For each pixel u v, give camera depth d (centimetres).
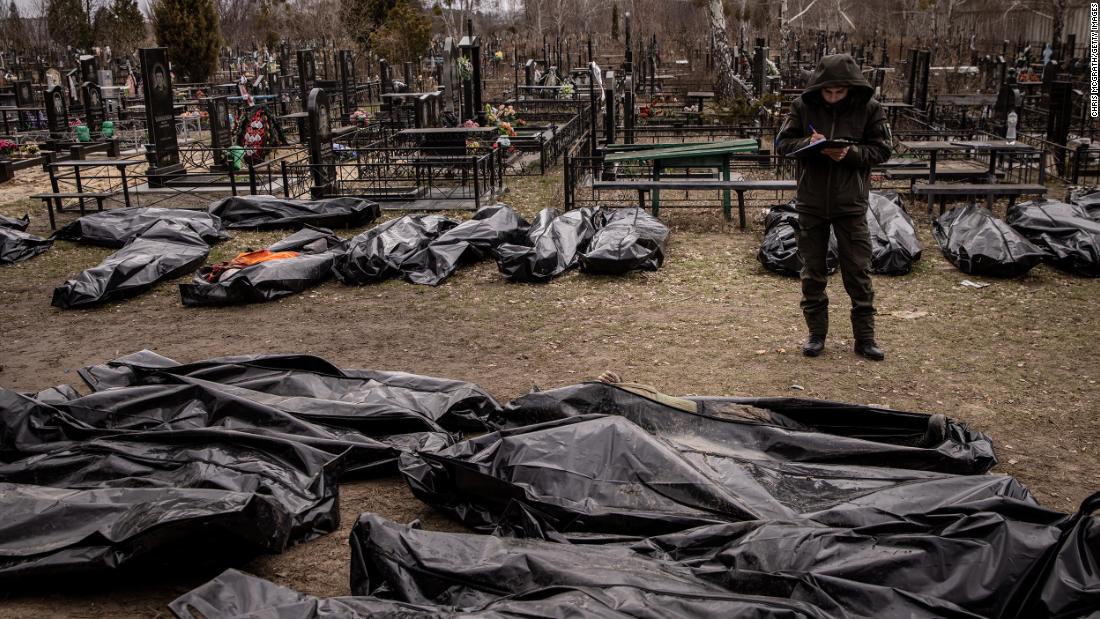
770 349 700
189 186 1529
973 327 741
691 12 5528
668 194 1376
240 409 519
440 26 6044
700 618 290
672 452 418
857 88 619
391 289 923
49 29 4281
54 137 2073
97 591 382
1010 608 309
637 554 354
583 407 509
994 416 562
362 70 3850
